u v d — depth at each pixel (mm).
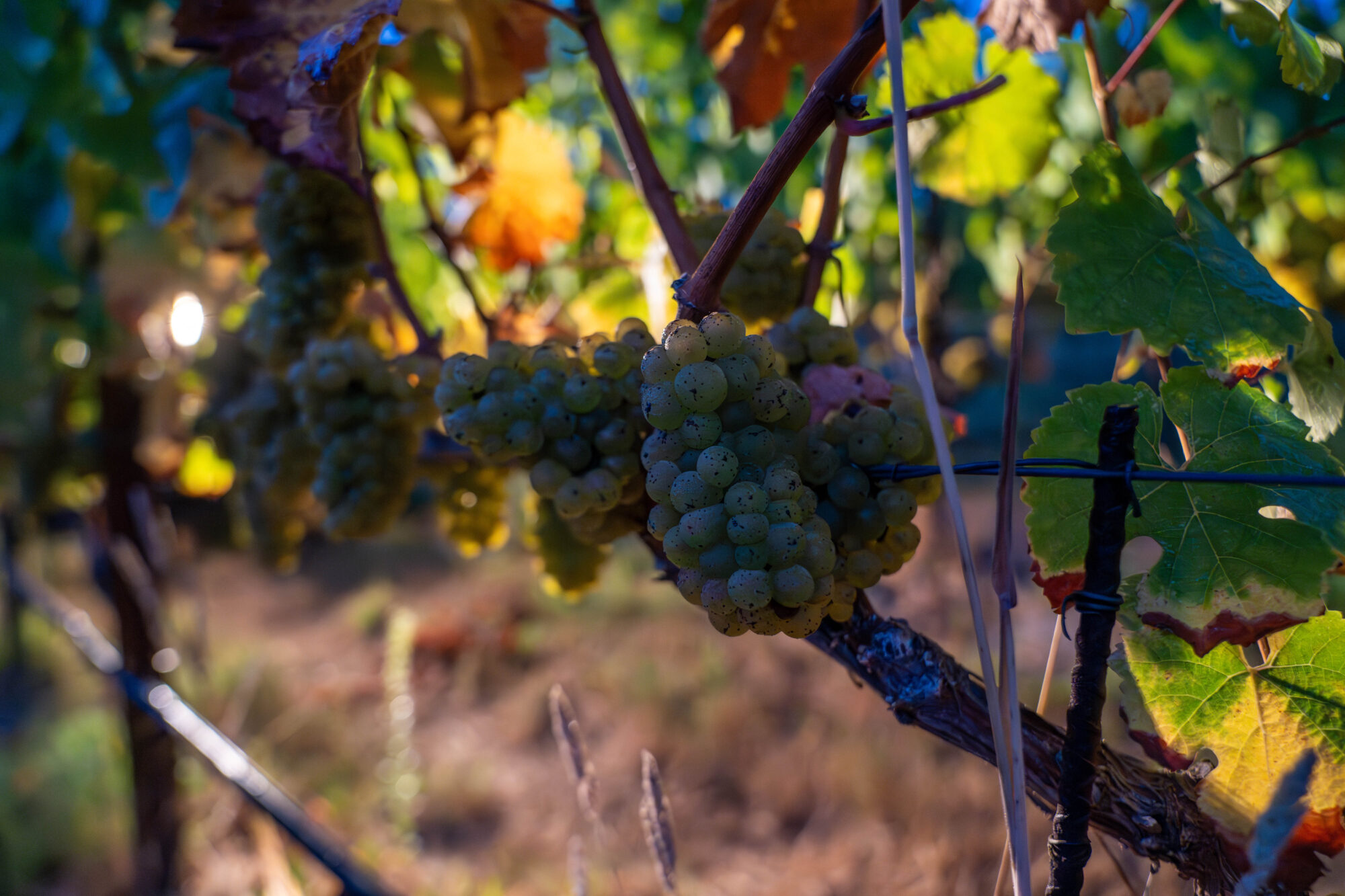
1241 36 704
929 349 1742
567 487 601
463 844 2656
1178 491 568
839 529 583
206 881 1688
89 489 1825
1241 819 564
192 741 996
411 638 2596
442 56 852
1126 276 578
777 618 532
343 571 5621
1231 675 569
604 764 3092
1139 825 573
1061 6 719
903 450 593
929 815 2170
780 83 813
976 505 4234
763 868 2311
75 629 1495
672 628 4078
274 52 660
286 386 866
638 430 611
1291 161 1137
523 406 600
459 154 902
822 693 3248
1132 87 758
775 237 694
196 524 2957
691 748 3006
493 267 1036
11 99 1167
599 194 1769
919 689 602
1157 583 565
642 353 610
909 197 536
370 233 790
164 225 1138
